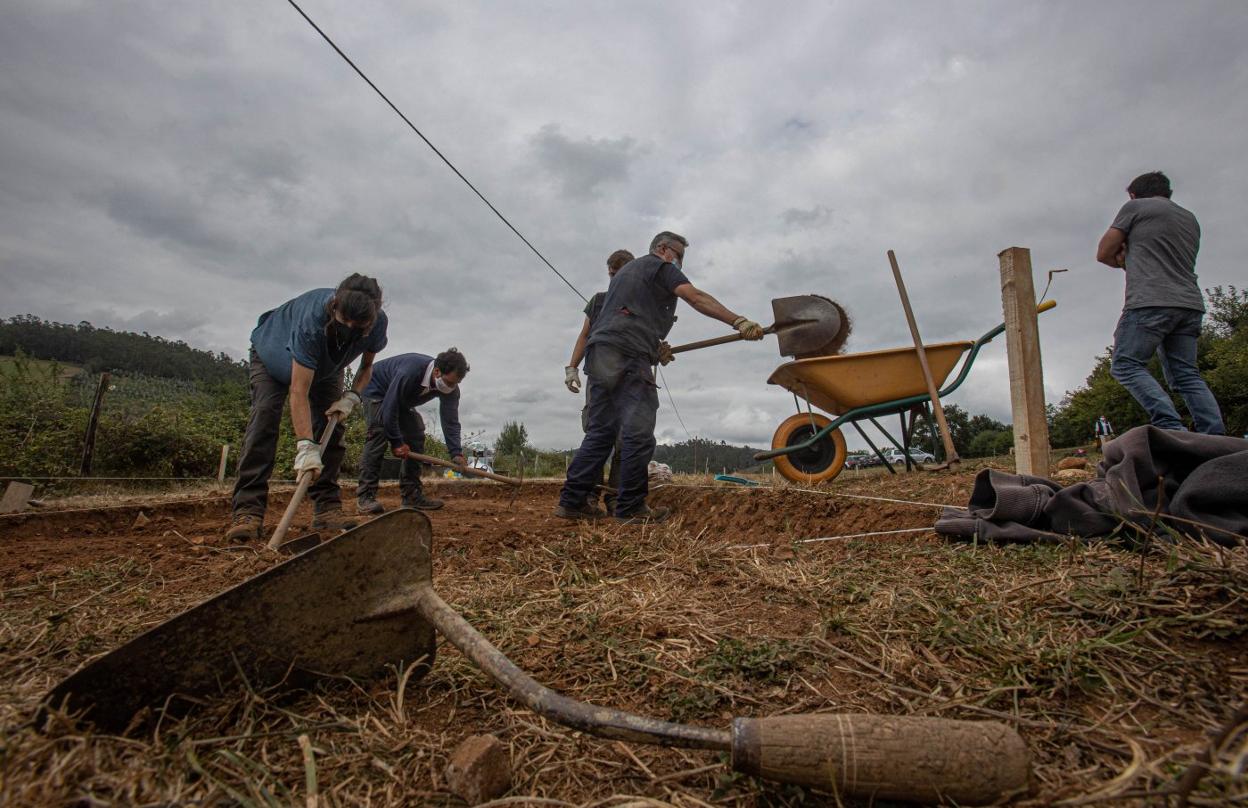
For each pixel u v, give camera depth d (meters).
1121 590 1.86
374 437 5.85
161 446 10.96
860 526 3.66
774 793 1.16
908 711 1.43
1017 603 1.93
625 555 3.11
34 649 1.86
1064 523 2.61
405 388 5.50
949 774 1.02
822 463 6.25
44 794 1.02
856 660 1.68
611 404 4.37
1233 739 1.12
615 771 1.26
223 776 1.21
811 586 2.33
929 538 3.02
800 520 4.11
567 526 4.21
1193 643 1.60
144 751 1.22
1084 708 1.40
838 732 1.05
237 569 2.94
